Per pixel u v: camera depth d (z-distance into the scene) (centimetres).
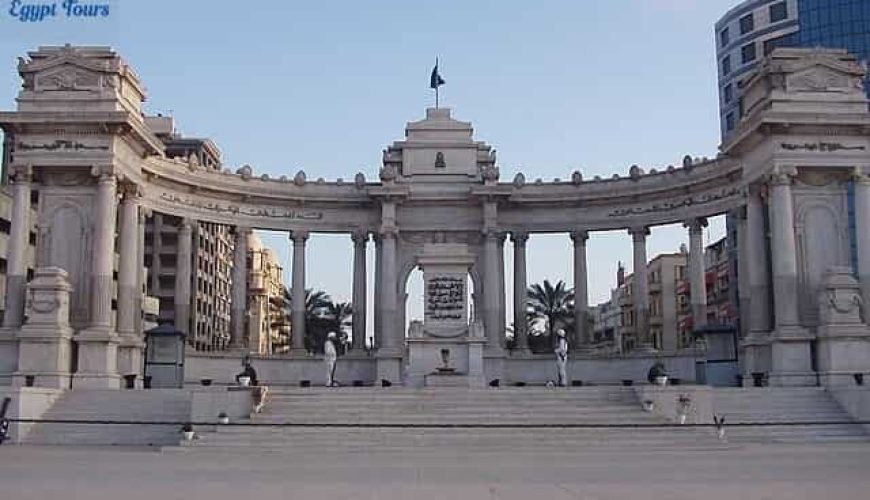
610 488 2155
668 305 7388
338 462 2994
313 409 4066
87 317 5397
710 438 3684
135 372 5581
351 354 7156
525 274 7350
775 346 5206
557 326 11600
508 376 7062
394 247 7181
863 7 12569
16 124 5406
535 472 2589
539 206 7325
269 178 7125
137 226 5988
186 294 6744
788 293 5234
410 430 3762
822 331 5091
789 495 1997
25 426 4203
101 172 5444
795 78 5403
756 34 13800
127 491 2095
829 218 5406
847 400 4453
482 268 7338
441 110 7600
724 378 5700
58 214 5491
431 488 2169
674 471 2606
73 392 4541
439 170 7431
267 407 4069
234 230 7188
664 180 6869
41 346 5034
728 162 6362
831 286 5125
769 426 4188
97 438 4178
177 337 5647
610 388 4322
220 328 16000
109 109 5444
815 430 4191
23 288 5350
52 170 5500
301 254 7244
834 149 5359
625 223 7131
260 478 2422
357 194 7281
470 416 3953
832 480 2333
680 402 3966
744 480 2341
